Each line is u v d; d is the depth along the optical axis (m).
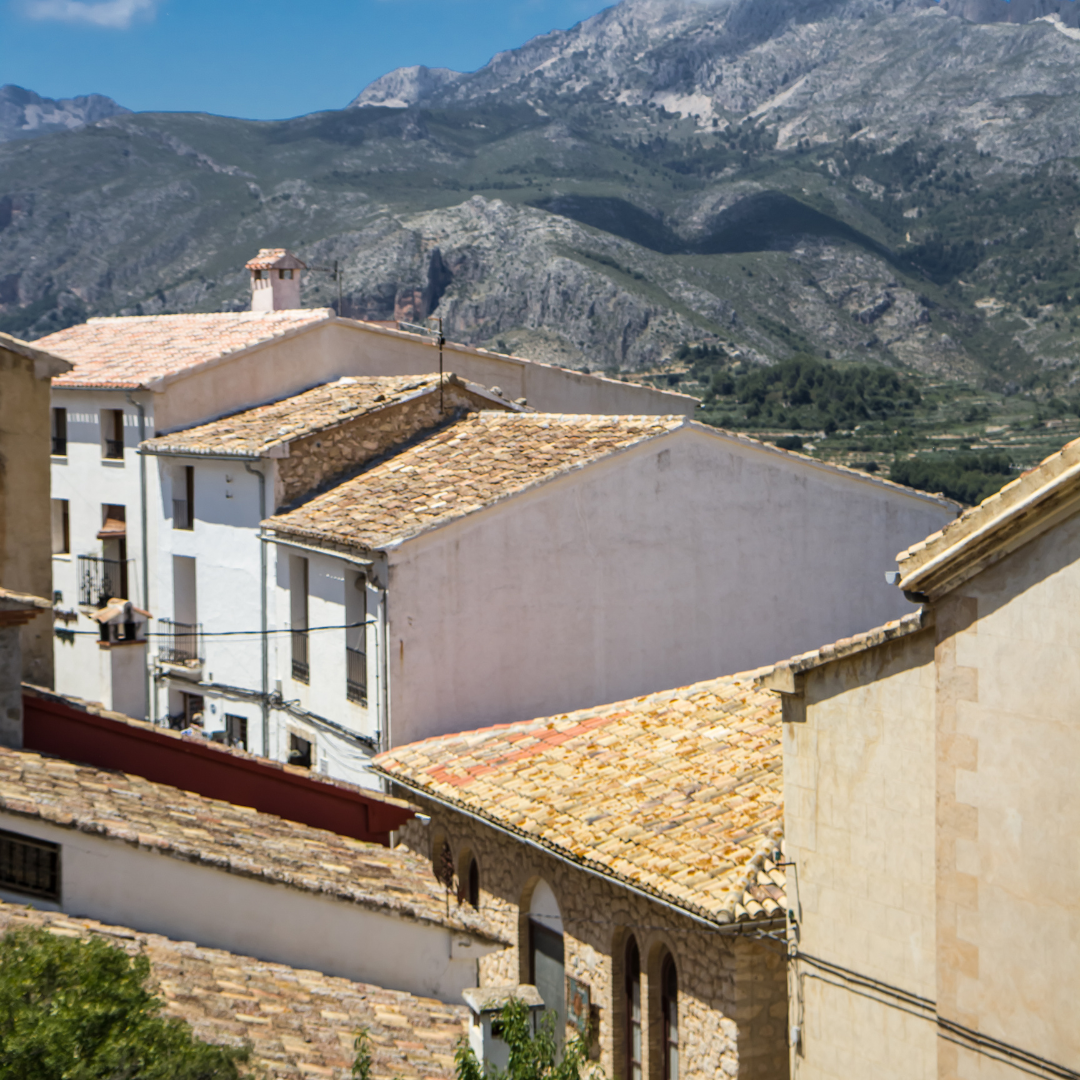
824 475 27.33
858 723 12.14
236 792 15.10
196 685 30.08
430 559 23.17
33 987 7.60
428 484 25.72
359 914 12.49
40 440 18.42
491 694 23.84
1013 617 10.44
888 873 11.91
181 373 31.78
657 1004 15.82
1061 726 10.14
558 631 24.42
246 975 11.25
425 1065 10.47
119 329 40.75
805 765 12.73
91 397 33.78
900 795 11.77
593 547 24.73
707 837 15.57
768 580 26.72
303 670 26.81
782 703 12.97
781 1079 14.29
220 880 11.81
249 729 28.52
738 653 26.44
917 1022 11.65
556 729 20.62
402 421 29.12
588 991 16.84
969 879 10.88
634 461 25.03
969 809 10.84
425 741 21.78
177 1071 7.35
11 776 12.33
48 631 18.50
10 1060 7.00
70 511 34.94
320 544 24.89
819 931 12.66
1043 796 10.29
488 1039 10.54
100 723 14.23
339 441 28.19
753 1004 14.18
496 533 23.73
